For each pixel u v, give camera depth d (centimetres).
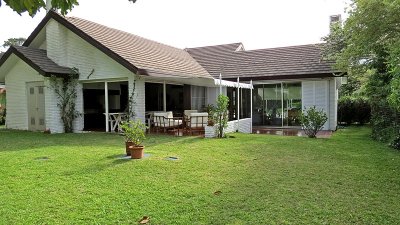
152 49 2216
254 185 704
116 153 1095
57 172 820
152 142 1383
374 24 1516
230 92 2189
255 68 2428
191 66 2367
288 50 2547
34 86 2014
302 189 673
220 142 1383
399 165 908
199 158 1008
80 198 616
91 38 1773
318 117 1584
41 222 506
